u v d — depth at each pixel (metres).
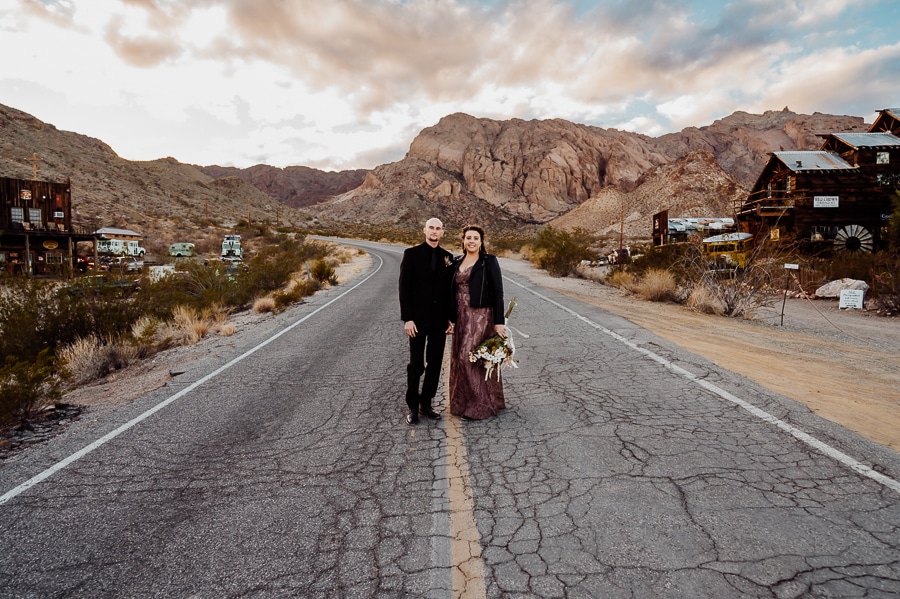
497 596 1.88
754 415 3.86
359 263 32.69
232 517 2.60
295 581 2.04
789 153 23.58
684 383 4.82
